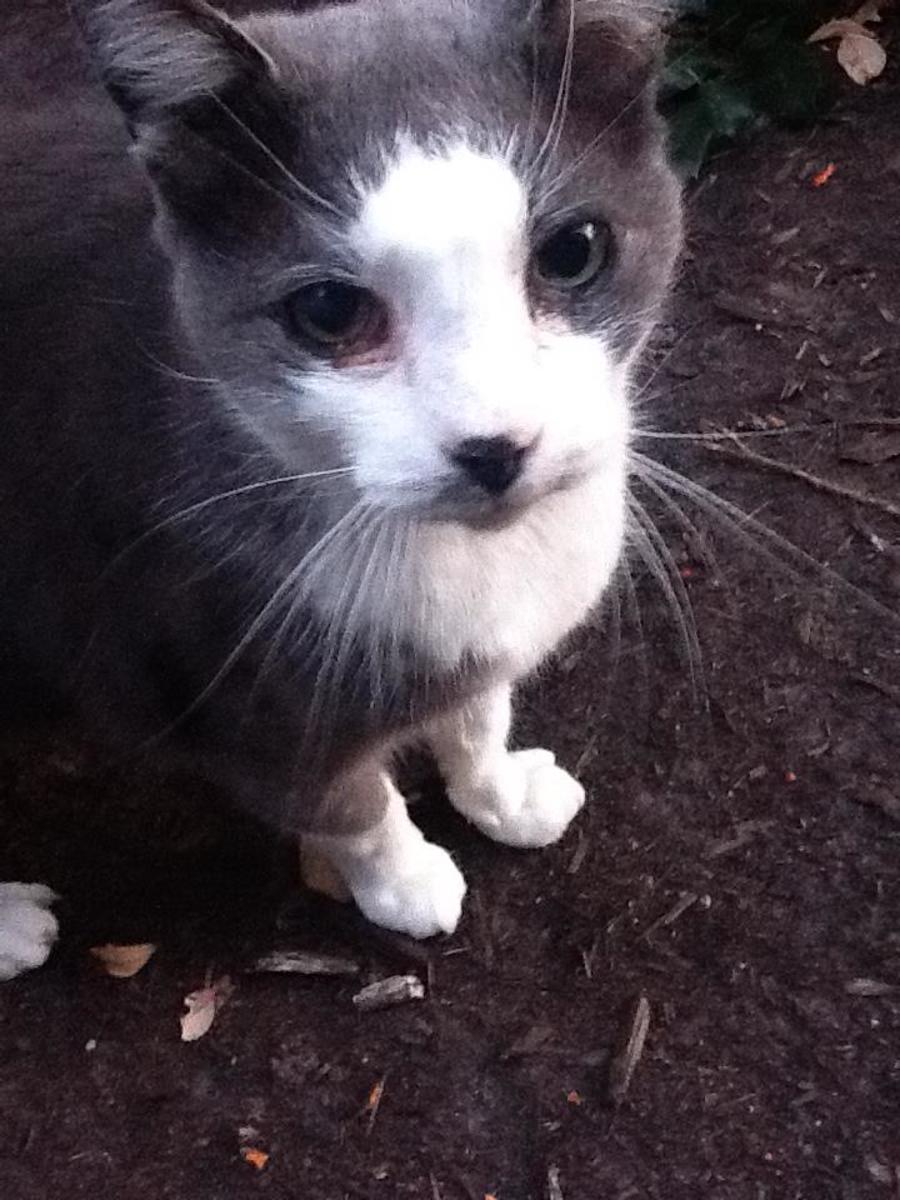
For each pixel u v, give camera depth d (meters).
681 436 0.47
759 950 0.46
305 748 0.39
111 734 0.44
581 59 0.32
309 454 0.33
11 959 0.46
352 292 0.31
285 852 0.49
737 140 0.66
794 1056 0.44
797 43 0.67
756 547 0.53
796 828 0.48
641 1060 0.44
